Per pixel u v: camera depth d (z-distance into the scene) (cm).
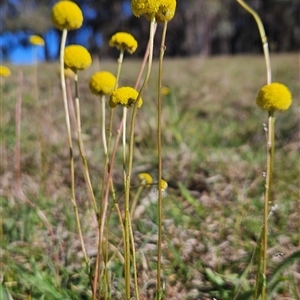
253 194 58
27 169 68
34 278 37
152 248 44
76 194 60
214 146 77
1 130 81
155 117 91
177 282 39
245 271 38
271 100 27
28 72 188
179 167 67
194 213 55
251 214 53
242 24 584
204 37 556
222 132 86
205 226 50
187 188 61
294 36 561
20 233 49
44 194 60
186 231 49
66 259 43
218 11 544
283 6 549
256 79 160
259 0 562
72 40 627
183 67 220
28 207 54
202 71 193
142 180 37
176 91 130
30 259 42
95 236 47
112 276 38
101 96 30
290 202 56
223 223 51
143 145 78
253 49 586
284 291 38
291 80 145
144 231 47
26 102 105
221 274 41
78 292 37
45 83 133
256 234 48
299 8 546
